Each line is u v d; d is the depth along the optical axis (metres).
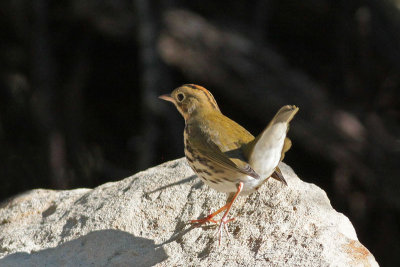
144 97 16.33
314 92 15.62
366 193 16.20
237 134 7.55
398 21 16.12
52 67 17.88
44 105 17.69
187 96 8.11
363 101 16.31
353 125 15.70
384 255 16.58
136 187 8.55
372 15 16.09
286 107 6.48
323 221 7.25
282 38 17.27
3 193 17.84
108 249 7.58
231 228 7.45
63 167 17.83
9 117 18.20
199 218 7.80
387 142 15.77
